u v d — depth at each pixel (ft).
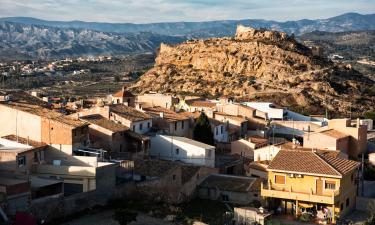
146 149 342.23
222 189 291.17
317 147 352.69
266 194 265.34
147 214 252.83
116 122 343.05
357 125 377.30
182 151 340.80
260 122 458.50
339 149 352.28
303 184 260.83
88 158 268.62
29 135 288.51
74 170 256.93
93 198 250.98
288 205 266.77
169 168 284.41
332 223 251.19
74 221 233.96
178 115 414.62
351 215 268.62
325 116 584.40
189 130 410.31
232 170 344.49
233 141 396.78
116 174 282.36
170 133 379.76
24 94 437.99
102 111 356.59
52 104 445.37
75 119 303.89
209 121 406.82
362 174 296.71
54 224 227.20
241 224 248.11
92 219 238.27
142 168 286.66
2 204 212.23
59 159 280.92
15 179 233.14
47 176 261.03
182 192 286.87
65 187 258.37
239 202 286.87
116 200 261.85
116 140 326.85
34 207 223.30
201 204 283.38
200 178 302.66
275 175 266.57
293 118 525.75
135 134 340.80
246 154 374.43
